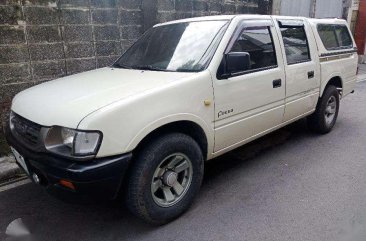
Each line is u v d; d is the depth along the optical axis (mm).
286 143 4836
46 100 2793
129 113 2529
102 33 5746
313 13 11453
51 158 2471
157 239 2779
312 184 3600
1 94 4867
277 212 3094
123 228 2943
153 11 6340
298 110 4355
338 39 5207
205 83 3031
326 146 4699
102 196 2512
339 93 5281
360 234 2742
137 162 2668
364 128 5504
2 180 3869
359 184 3574
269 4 9281
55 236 2857
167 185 2914
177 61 3340
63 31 5285
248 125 3570
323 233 2771
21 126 2820
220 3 7723
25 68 5020
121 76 3254
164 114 2721
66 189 2473
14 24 4801
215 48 3238
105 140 2420
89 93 2770
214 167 4086
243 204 3248
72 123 2408
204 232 2848
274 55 3844
